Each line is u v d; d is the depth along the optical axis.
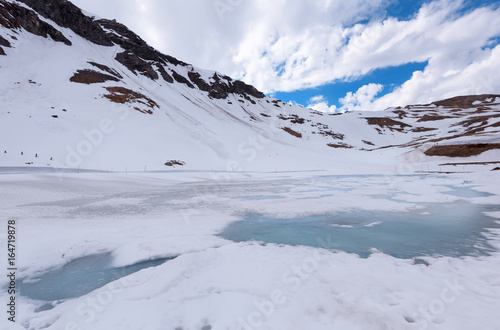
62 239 7.79
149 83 91.88
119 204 14.23
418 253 6.80
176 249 7.17
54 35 70.12
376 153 82.19
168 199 16.36
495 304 4.01
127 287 4.93
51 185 19.06
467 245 7.33
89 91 56.78
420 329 3.39
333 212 12.21
